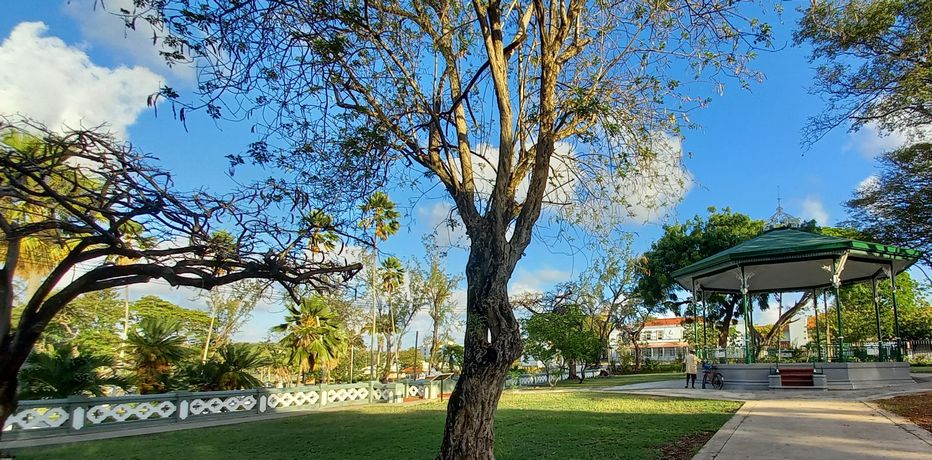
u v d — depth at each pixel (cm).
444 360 3956
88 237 610
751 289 2891
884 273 2333
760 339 4025
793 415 1228
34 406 1430
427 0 842
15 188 517
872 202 2769
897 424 1038
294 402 2181
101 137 554
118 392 1986
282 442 1264
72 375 1633
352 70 822
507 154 730
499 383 652
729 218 3828
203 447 1229
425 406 2152
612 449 963
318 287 680
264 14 702
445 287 4019
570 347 3212
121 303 4250
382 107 852
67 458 1110
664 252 3875
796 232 2377
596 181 909
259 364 2239
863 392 1712
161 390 2011
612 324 4838
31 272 1238
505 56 805
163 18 629
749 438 970
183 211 566
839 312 2038
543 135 747
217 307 4181
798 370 1984
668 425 1198
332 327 3061
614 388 2541
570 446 1009
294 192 688
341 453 1085
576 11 777
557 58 796
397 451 1079
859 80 1705
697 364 2447
